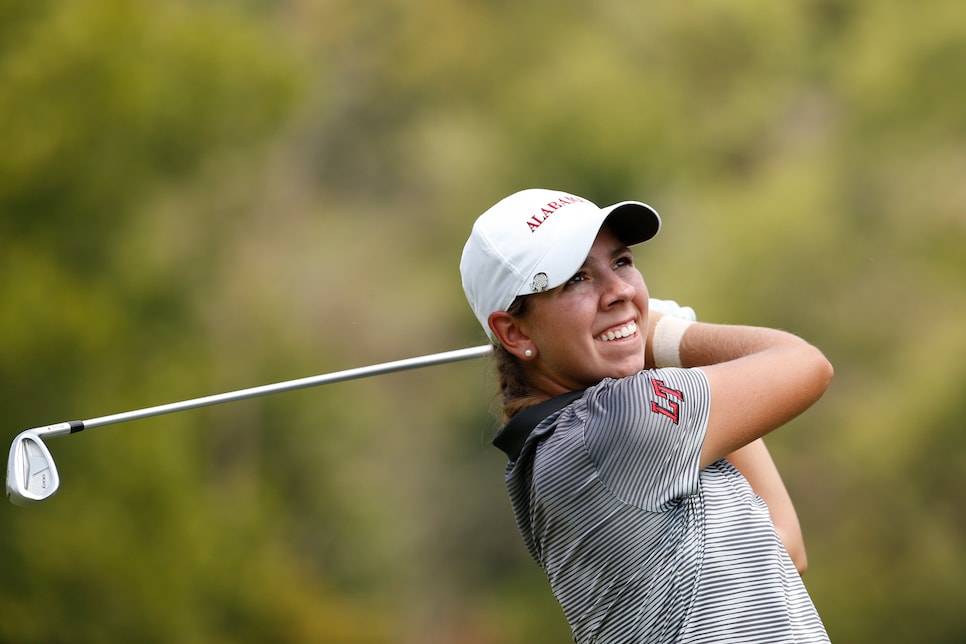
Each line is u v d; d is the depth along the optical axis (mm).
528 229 10070
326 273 84188
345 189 86812
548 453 9750
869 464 61875
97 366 44594
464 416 80250
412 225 85812
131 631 44375
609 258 10258
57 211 45344
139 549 44812
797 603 9398
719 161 82312
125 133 46656
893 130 68125
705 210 74438
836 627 62094
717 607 9250
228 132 50062
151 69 47219
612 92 81500
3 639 42406
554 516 9781
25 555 42531
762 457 11031
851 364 65500
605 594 9680
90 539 42938
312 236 84188
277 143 70188
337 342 82625
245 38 50469
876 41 70125
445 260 83125
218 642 50781
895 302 65438
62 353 42844
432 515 79125
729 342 10688
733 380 9812
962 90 66938
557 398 10148
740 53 83688
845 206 68188
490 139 85375
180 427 49531
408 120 89812
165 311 51500
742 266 67062
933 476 61281
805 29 83188
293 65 53156
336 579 67250
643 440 9461
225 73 49219
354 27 90375
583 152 80250
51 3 45094
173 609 45938
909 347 64312
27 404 42688
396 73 90062
